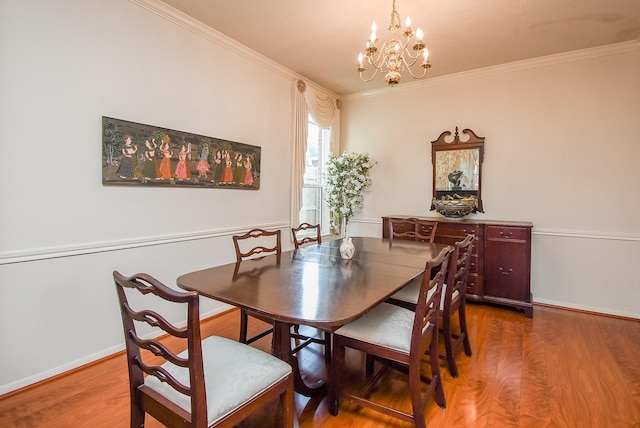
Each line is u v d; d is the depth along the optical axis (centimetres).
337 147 486
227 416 114
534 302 358
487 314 324
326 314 127
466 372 217
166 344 256
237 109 325
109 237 232
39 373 201
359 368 225
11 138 187
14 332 192
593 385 202
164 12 256
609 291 324
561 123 341
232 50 317
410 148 433
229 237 323
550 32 290
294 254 245
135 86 242
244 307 138
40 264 201
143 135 246
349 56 347
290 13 264
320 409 180
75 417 172
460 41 308
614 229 321
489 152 379
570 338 270
